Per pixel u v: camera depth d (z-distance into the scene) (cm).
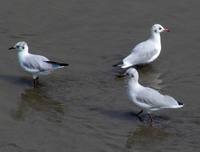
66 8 2648
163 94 2073
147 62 2256
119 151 1759
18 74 2198
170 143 1802
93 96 2050
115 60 2297
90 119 1917
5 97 2050
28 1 2675
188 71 2222
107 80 2153
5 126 1877
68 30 2508
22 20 2566
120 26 2534
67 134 1836
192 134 1839
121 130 1862
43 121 1911
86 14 2612
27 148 1758
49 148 1759
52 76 2184
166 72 2225
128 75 1916
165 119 1919
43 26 2530
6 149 1748
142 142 1809
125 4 2669
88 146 1772
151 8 2648
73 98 2041
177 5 2661
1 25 2527
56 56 2317
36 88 2106
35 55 2150
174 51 2361
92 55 2333
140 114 1948
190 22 2548
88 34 2481
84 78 2167
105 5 2667
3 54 2319
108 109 1973
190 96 2053
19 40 2425
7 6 2653
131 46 2397
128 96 1933
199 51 2352
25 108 1988
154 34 2277
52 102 2020
